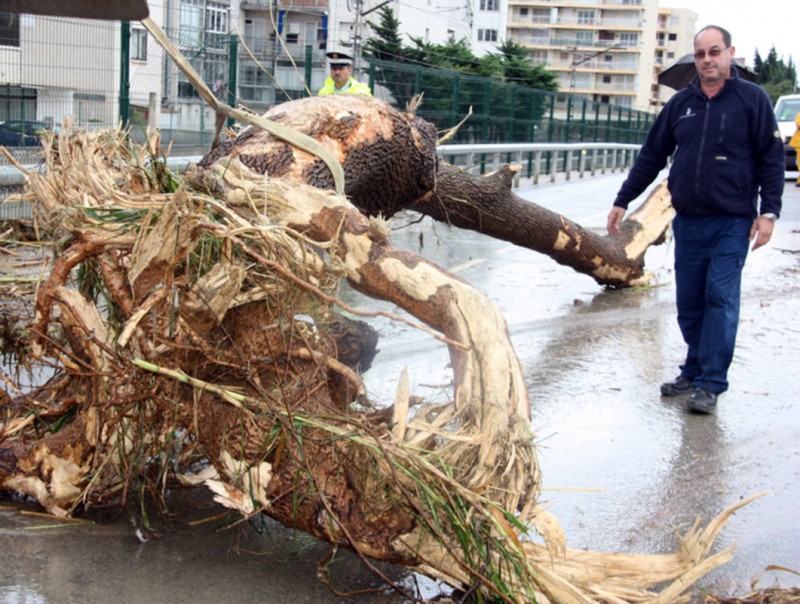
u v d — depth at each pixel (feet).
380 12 142.20
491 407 10.31
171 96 41.75
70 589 10.10
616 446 15.66
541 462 14.74
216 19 100.27
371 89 54.49
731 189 17.80
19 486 11.84
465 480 10.12
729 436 16.43
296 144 13.80
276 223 11.45
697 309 18.47
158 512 12.05
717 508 13.35
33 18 35.04
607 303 26.73
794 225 46.80
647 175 19.65
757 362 21.25
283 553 11.28
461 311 10.94
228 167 11.57
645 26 499.92
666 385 18.67
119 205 10.93
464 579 10.02
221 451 10.88
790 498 13.83
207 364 11.05
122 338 10.27
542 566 9.95
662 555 10.55
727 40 17.75
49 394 13.39
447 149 53.67
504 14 251.80
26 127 27.73
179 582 10.41
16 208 28.48
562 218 24.14
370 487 10.23
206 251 10.68
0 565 10.50
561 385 18.89
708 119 17.93
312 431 10.49
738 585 11.17
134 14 9.68
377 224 11.34
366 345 13.99
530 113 75.77
